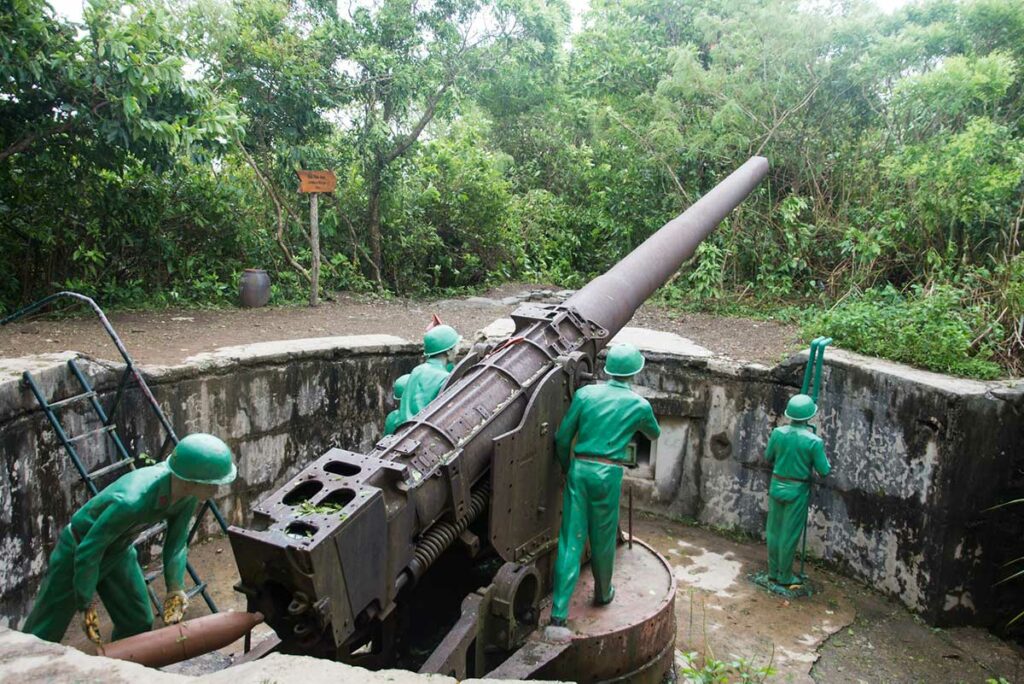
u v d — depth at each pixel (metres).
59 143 7.86
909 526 5.89
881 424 6.09
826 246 10.60
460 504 3.60
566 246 14.51
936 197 8.55
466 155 13.28
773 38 10.71
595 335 4.84
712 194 7.37
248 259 10.69
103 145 7.95
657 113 11.51
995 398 5.62
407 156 12.07
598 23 13.91
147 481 3.06
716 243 11.02
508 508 3.90
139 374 5.47
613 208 12.70
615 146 12.82
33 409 4.77
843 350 6.81
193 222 10.12
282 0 10.45
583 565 4.97
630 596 4.64
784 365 6.72
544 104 15.77
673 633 4.62
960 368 6.05
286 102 10.23
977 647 5.51
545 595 4.49
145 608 3.66
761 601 5.98
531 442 4.05
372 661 3.66
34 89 7.12
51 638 3.37
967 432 5.56
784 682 4.93
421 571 3.37
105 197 8.79
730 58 11.29
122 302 8.85
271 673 2.11
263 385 6.61
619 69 12.58
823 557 6.63
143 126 7.14
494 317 9.97
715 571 6.45
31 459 4.79
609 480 4.21
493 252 13.64
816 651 5.31
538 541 4.25
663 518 7.49
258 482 6.70
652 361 7.32
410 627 4.23
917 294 8.16
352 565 2.88
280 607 2.88
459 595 4.32
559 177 16.80
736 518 7.13
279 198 10.98
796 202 10.23
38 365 4.94
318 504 2.97
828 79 10.60
